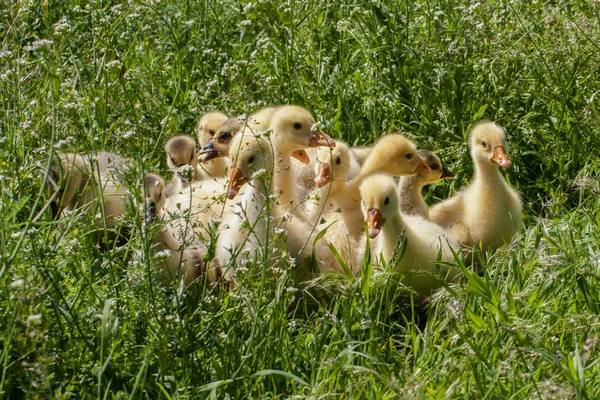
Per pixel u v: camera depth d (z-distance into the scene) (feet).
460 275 27.40
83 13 40.96
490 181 30.37
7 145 27.66
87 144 27.37
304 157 31.76
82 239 23.97
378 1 39.27
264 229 26.30
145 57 39.24
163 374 20.99
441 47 37.60
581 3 41.55
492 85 36.58
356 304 24.25
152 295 22.31
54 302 21.45
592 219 29.45
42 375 19.51
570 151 34.12
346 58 39.01
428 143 34.99
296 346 23.27
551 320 23.82
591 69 36.65
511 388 20.92
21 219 27.86
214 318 22.57
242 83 35.53
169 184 32.55
